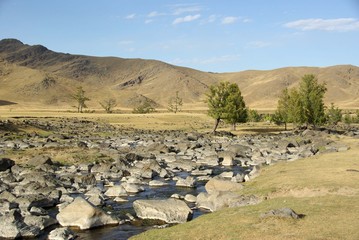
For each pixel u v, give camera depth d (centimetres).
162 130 10925
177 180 4034
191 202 3050
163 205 2606
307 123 10244
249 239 1770
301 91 10100
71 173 4228
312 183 2780
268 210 2197
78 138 8312
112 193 3319
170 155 5831
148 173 4206
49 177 3734
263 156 5566
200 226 2044
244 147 6362
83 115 14500
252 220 2030
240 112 9519
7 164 4431
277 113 12619
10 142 6775
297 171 3353
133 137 8731
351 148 5425
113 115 14938
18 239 2188
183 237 1898
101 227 2405
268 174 3450
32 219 2352
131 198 3228
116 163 4788
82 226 2370
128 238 2122
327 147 5838
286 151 5981
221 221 2084
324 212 2070
